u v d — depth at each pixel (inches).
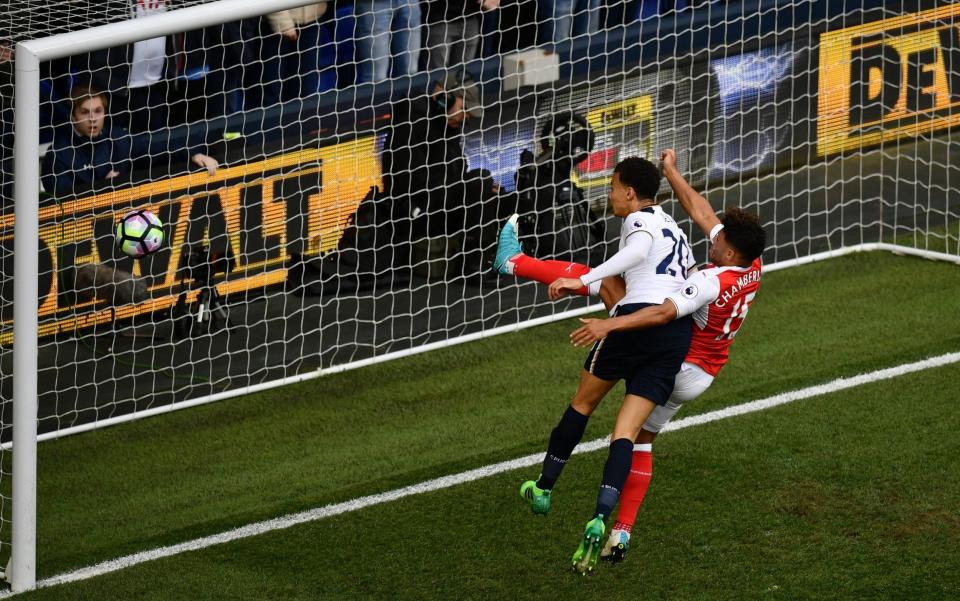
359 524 952.9
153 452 1103.6
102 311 1285.7
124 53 1302.9
